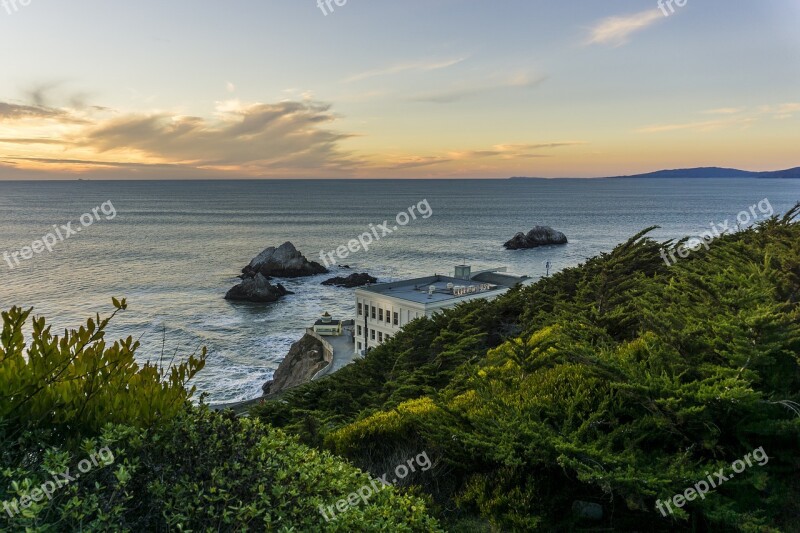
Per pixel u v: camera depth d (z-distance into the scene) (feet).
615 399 30.58
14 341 14.37
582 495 26.61
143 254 578.25
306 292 399.85
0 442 12.93
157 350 251.39
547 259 553.23
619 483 23.45
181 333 285.43
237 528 13.28
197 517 13.24
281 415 62.13
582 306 58.80
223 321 315.17
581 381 33.09
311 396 68.08
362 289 244.42
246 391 211.82
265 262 456.86
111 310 323.37
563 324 44.24
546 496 26.32
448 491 28.71
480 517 26.18
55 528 11.45
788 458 26.05
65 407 14.74
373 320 230.89
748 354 28.81
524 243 632.38
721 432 27.32
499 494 26.35
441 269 499.51
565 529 24.94
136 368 17.03
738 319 30.07
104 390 15.69
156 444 15.10
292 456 18.30
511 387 36.55
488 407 31.50
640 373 29.30
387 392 61.16
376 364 76.74
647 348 33.06
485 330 81.41
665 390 26.66
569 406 30.04
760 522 22.06
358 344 239.09
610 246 637.71
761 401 25.95
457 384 46.29
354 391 67.46
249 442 16.94
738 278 40.73
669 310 37.47
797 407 27.30
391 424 33.12
